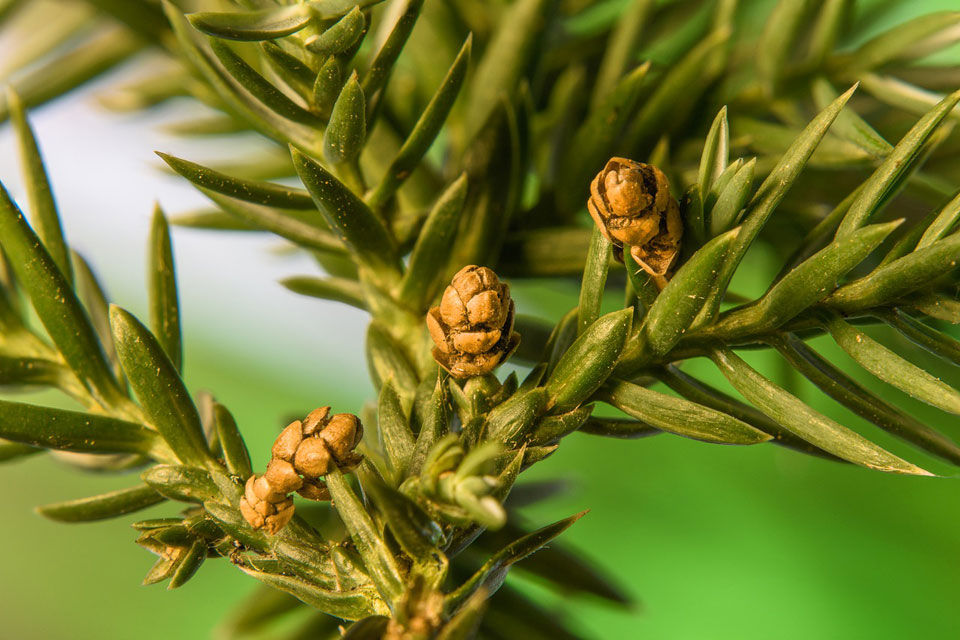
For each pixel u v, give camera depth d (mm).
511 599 112
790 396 96
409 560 94
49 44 127
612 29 122
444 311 95
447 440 91
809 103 116
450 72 100
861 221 96
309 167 99
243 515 94
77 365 103
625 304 101
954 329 110
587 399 98
